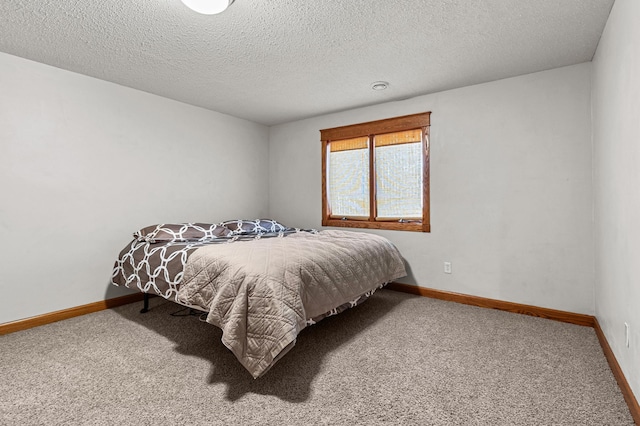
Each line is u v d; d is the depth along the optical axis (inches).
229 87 127.9
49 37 89.2
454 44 93.5
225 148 166.6
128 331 99.7
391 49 96.3
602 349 85.9
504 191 119.3
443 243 133.4
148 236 115.0
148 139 134.7
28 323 102.6
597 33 87.0
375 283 110.1
